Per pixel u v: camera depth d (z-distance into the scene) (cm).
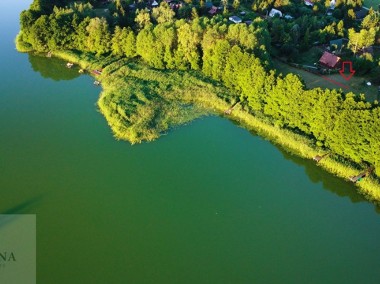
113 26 13825
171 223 7738
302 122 9406
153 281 6719
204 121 10206
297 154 9212
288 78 9381
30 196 8219
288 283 6719
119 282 6688
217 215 7919
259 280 6762
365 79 11669
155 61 11988
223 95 10788
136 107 10362
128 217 7831
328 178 8675
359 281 6756
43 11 14062
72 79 12106
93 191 8362
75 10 14138
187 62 11888
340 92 8838
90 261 7006
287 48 12550
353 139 8369
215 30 11475
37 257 7038
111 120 10131
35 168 8888
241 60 10512
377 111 8106
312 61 12656
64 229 7556
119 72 11888
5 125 10175
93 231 7538
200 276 6819
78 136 9806
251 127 10019
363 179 8312
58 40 13050
